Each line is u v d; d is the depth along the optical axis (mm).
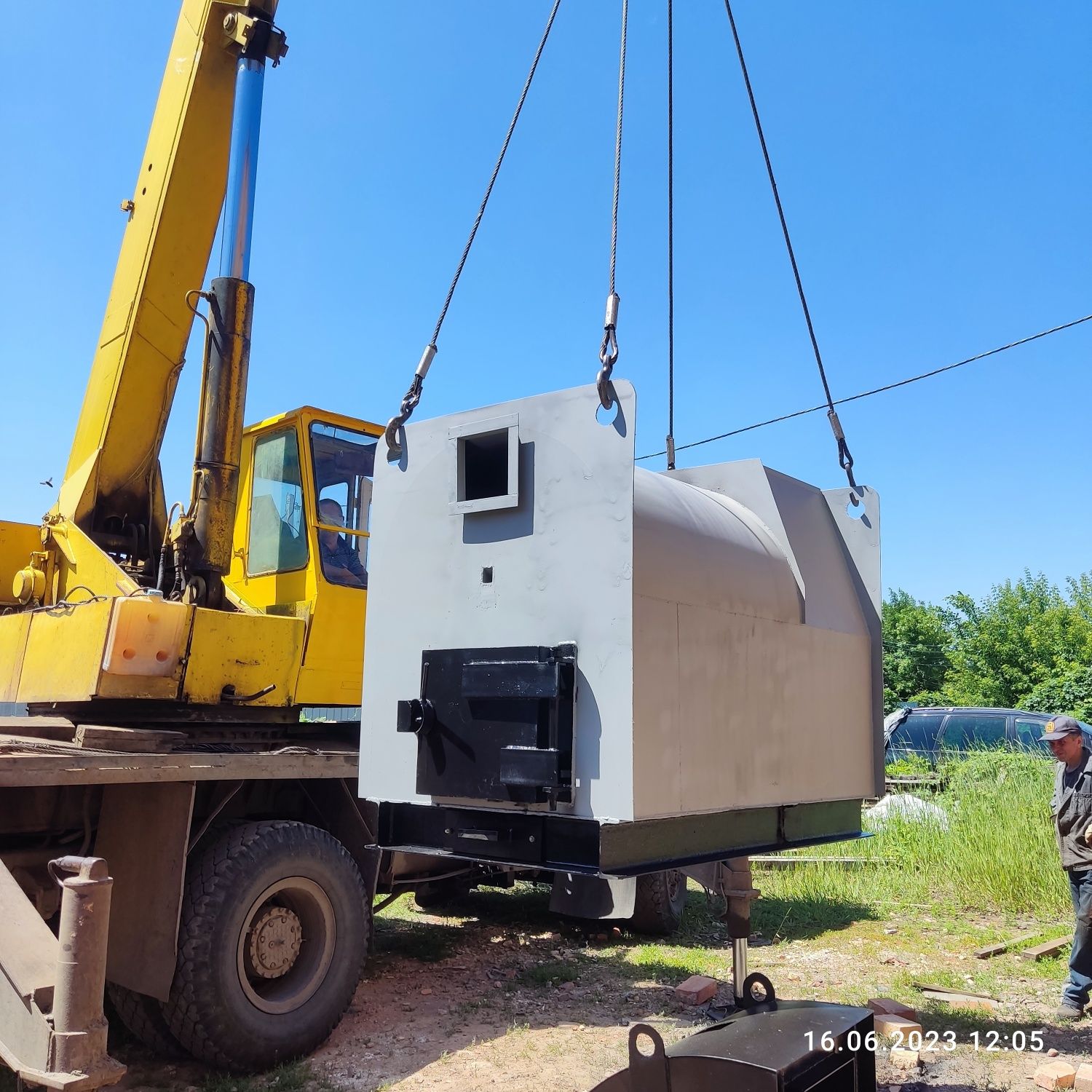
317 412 5773
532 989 5688
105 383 5703
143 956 4242
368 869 5266
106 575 5074
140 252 5660
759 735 2773
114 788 4539
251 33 5398
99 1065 2428
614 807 2146
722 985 5789
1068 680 27312
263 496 5996
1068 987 5168
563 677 2250
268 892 4539
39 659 5023
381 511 2789
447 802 2449
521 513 2439
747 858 3268
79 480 5633
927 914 7793
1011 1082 4160
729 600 2715
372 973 6016
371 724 2682
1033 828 8539
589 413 2332
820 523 3668
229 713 5082
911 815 9727
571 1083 4145
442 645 2557
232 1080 4258
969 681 30672
